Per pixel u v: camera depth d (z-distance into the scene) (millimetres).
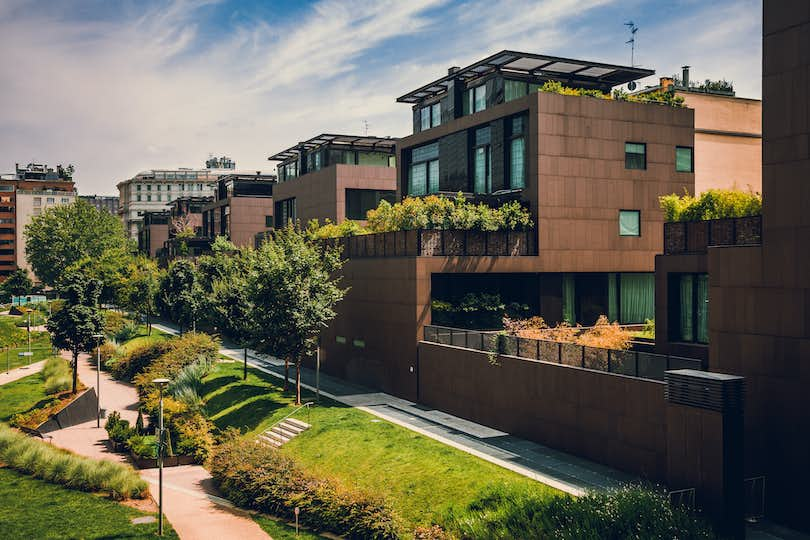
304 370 43531
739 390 17203
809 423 17578
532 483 20375
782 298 18219
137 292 68750
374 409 31469
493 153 37031
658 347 26094
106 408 41406
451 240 33062
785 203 18141
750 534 17562
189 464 31391
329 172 53188
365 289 37188
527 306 35844
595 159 35219
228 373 42531
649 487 19875
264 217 78875
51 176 171625
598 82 39531
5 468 29656
